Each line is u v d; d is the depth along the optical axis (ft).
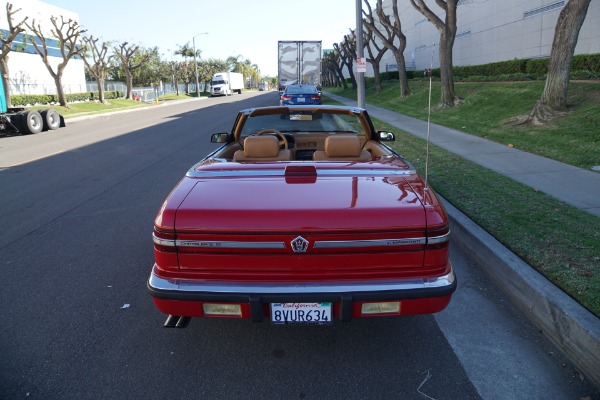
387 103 83.41
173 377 9.65
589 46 59.72
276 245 8.76
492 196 20.21
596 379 9.17
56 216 21.24
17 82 119.65
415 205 9.11
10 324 11.87
